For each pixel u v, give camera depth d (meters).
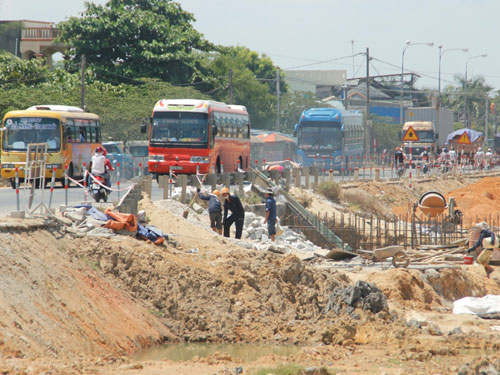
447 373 44.00
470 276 81.19
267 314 62.44
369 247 113.38
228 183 118.62
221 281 63.88
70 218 69.06
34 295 49.06
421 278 77.38
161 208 92.44
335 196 156.38
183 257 68.38
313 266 75.38
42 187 65.75
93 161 92.25
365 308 61.44
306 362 47.72
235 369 42.47
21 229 58.09
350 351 52.81
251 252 71.38
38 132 127.88
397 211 164.75
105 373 39.69
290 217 121.94
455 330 58.47
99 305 54.62
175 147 133.62
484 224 87.94
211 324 59.94
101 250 62.47
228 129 148.62
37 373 36.91
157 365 44.28
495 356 48.28
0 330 42.50
